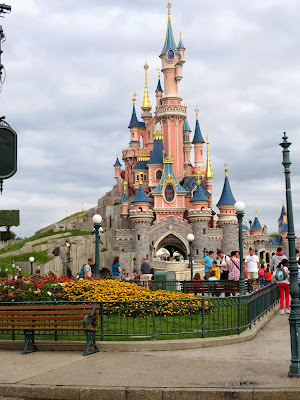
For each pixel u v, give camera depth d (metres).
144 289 23.61
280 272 23.80
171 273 38.25
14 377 12.77
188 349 15.68
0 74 11.38
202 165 135.88
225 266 31.22
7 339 17.41
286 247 143.50
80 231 131.25
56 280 23.47
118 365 13.68
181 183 127.56
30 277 24.06
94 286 22.22
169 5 131.50
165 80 131.62
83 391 11.55
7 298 19.77
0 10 11.23
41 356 15.13
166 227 116.38
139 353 15.18
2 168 8.25
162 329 18.17
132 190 139.00
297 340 12.05
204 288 29.94
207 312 21.05
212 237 116.69
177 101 130.62
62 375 12.81
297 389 10.89
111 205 140.25
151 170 126.44
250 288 30.20
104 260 112.38
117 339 16.66
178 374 12.55
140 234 114.25
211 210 125.19
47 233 134.75
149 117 145.12
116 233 115.81
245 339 16.92
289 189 13.05
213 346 16.09
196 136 136.12
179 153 130.12
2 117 8.68
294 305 12.20
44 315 16.14
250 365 13.24
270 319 22.39
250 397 10.87
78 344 15.80
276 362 13.51
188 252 116.50
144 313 18.34
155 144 129.00
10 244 133.88
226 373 12.48
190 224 118.69
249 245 127.19
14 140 8.34
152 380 12.08
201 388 11.21
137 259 112.38
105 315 20.28
